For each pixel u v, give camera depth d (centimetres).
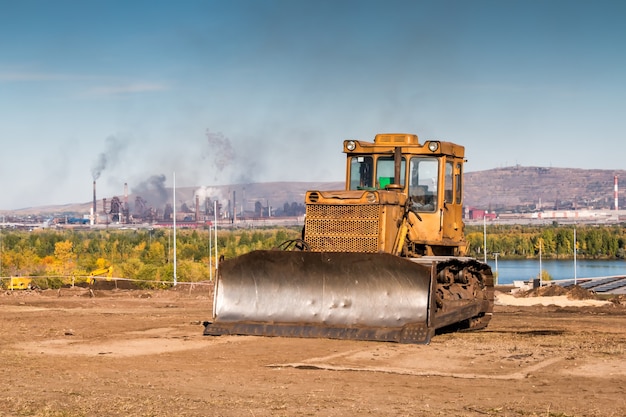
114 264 9144
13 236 15375
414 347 1970
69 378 1589
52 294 4606
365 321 2080
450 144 2416
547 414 1282
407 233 2305
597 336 2259
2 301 3812
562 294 4431
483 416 1267
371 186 2406
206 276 7419
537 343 2073
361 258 2091
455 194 2462
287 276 2170
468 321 2441
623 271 13638
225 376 1619
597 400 1395
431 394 1444
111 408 1294
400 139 2388
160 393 1431
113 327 2502
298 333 2109
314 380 1575
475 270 2470
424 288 2048
